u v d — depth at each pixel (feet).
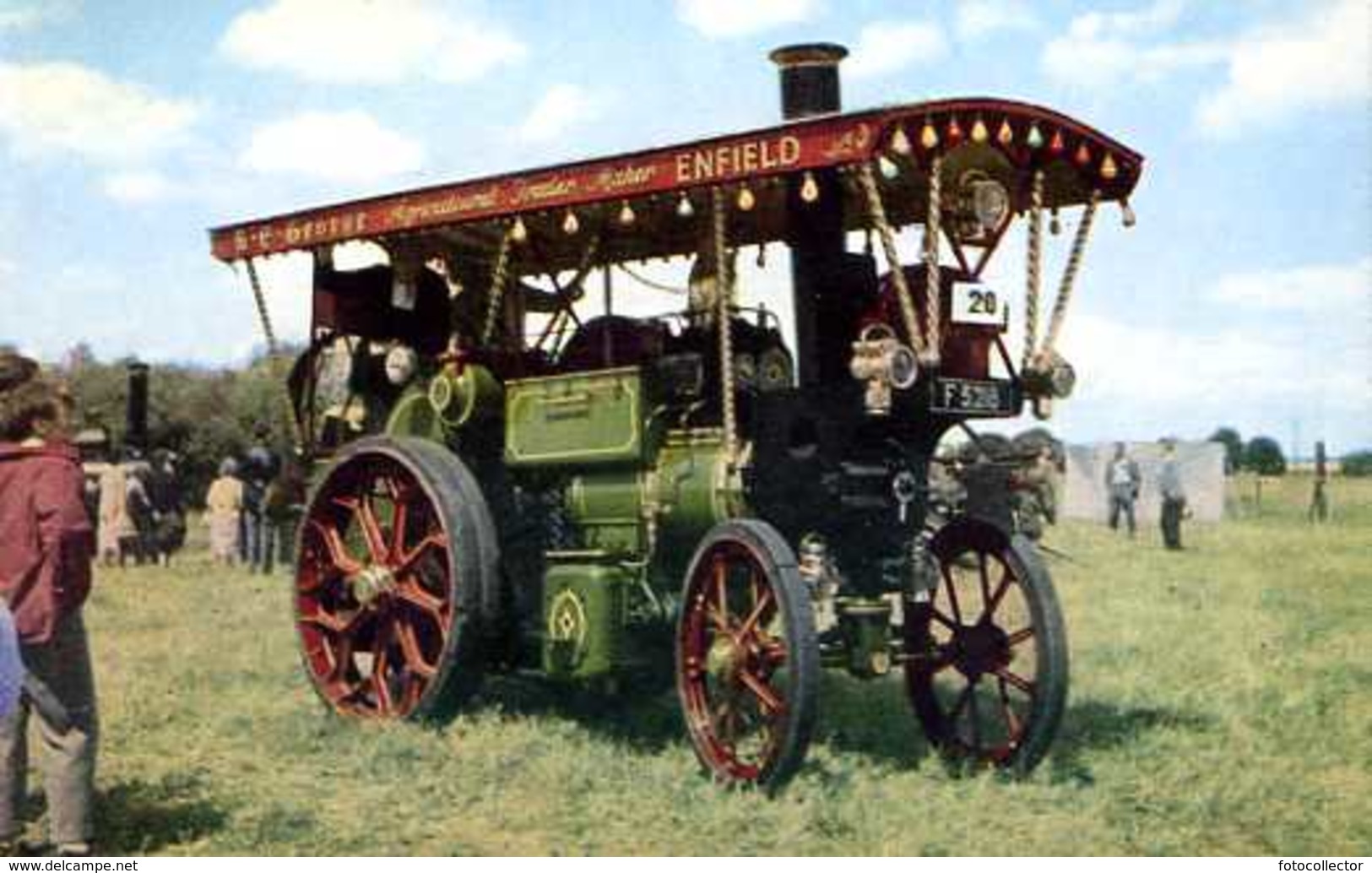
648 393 21.98
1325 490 64.13
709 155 19.76
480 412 24.36
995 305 21.01
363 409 27.30
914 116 18.61
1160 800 19.03
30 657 15.90
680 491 21.33
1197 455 74.18
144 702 25.66
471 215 22.79
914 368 18.61
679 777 19.93
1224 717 23.98
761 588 19.20
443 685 23.00
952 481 23.18
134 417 61.05
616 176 20.85
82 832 16.42
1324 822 18.06
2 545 15.84
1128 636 32.04
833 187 21.30
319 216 25.11
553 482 24.45
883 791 19.21
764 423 20.94
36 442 16.19
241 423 83.20
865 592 20.98
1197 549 55.31
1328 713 24.18
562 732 22.95
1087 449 79.00
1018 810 18.60
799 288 21.16
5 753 16.40
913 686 22.52
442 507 23.11
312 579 25.75
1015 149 20.49
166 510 59.06
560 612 21.99
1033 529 24.09
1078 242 21.70
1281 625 33.55
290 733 23.18
